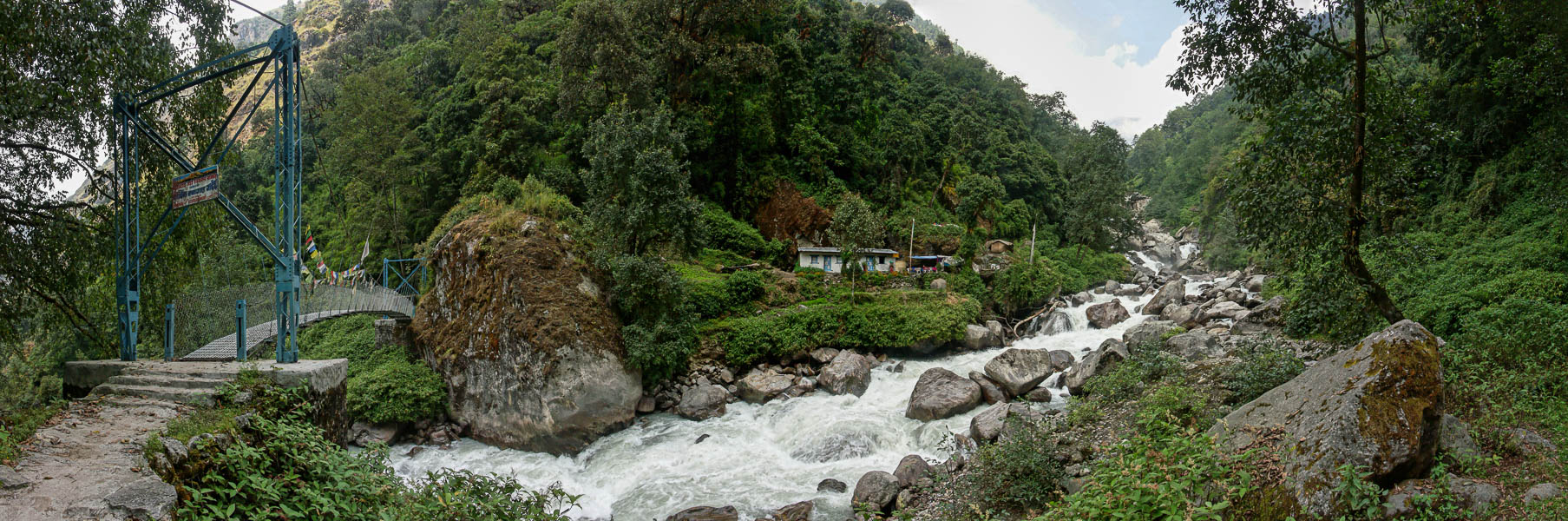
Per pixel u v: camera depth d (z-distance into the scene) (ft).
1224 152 263.08
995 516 44.62
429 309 94.17
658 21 141.08
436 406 84.53
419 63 199.31
